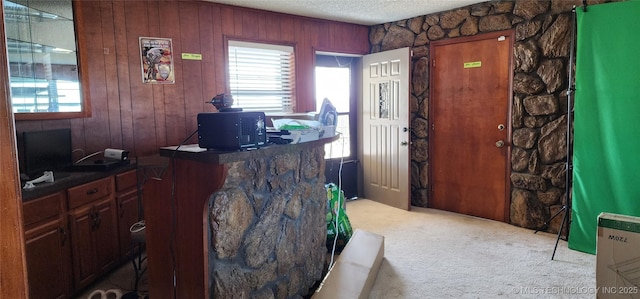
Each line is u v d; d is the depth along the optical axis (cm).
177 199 175
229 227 174
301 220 235
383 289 264
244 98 409
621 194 301
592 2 324
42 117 278
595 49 306
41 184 233
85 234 262
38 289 224
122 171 298
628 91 293
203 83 379
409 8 412
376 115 489
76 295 260
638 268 202
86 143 317
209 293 172
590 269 289
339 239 340
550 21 351
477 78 410
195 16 370
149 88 349
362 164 517
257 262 195
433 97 448
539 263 302
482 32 400
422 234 372
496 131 401
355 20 466
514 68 379
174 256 181
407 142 449
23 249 60
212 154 155
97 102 321
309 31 448
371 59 488
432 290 262
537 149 371
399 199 466
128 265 308
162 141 360
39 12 278
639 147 291
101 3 319
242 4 387
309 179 246
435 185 459
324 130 241
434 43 439
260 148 174
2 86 56
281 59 434
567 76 345
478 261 308
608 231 209
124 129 338
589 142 313
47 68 284
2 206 57
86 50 312
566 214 325
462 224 400
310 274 250
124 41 333
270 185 202
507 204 399
